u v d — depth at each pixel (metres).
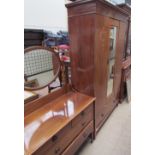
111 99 2.25
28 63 1.27
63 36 2.96
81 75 1.62
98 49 1.49
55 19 3.96
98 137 1.85
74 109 1.34
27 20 3.37
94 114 1.68
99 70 1.62
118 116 2.32
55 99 1.52
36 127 1.09
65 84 1.64
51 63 1.46
